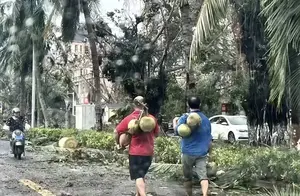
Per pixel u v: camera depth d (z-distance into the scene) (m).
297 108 10.55
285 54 8.71
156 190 10.04
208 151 8.72
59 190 10.09
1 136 31.72
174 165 11.68
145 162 7.98
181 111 29.08
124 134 8.05
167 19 26.19
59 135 23.61
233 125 26.36
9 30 34.81
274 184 9.66
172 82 29.61
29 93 44.22
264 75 20.19
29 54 36.09
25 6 32.62
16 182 11.16
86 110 40.25
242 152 12.23
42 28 32.38
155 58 29.44
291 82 9.57
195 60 11.32
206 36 10.30
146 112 8.13
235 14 17.83
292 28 8.48
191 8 13.55
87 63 40.47
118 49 29.42
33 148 20.53
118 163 15.08
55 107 45.97
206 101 29.03
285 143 18.84
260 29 17.72
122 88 30.11
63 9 27.11
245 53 19.91
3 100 49.69
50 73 41.91
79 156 16.19
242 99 24.48
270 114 20.12
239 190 10.02
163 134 21.59
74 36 27.69
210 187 10.25
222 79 28.88
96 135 19.09
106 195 9.49
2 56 37.47
